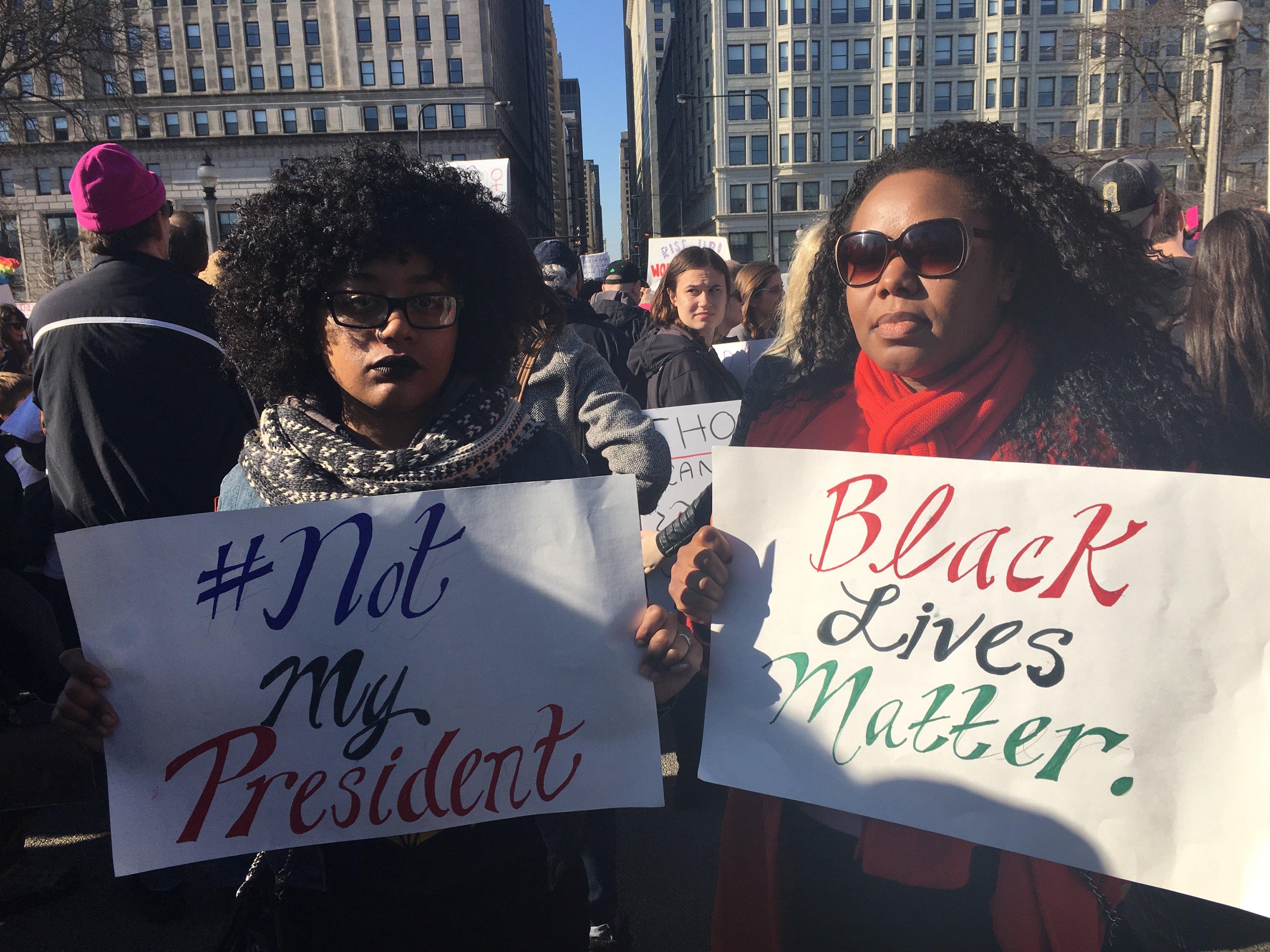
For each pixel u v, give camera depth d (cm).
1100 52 2486
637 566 117
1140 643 105
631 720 117
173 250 288
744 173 5481
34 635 239
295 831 113
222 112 5316
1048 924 109
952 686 112
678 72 7338
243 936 123
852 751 115
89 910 255
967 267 108
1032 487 109
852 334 134
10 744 128
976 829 109
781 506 119
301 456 117
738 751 119
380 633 114
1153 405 115
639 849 282
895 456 114
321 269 111
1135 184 269
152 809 112
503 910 119
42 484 258
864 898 120
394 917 116
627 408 218
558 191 15750
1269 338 162
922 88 5247
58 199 5041
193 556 112
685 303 330
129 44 2880
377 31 5359
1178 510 104
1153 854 104
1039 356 118
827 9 5259
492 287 124
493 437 119
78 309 211
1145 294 121
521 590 116
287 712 113
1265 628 101
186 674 112
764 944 130
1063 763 107
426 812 114
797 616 118
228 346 124
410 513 114
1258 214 172
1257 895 100
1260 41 2184
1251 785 101
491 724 115
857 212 123
